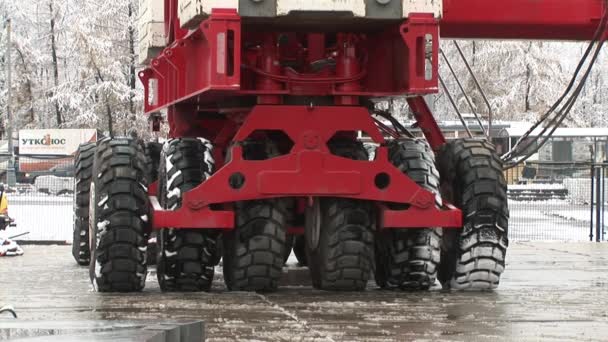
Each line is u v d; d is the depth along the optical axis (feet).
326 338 20.21
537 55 157.89
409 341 19.85
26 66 180.45
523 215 80.74
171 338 11.89
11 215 76.79
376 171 28.09
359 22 28.22
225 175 27.58
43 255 46.47
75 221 40.34
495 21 34.17
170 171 28.48
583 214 77.46
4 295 28.71
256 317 23.39
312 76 28.78
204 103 33.78
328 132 28.17
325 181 27.81
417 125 33.88
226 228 27.78
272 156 29.27
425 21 27.53
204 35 26.73
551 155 157.58
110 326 12.32
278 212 28.35
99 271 28.32
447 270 30.04
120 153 28.91
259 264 28.12
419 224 28.22
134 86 162.40
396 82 29.48
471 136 39.45
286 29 29.32
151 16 36.86
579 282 32.78
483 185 29.14
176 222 27.45
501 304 26.18
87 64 158.51
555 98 158.51
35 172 95.96
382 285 30.22
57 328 11.93
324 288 29.04
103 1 156.25
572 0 34.24
